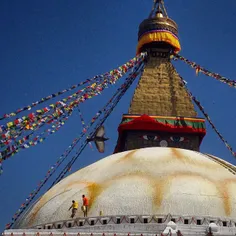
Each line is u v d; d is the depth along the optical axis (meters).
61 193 36.69
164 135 45.91
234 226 32.66
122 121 46.06
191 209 32.84
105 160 39.56
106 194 34.50
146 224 32.31
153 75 48.41
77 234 29.83
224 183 35.31
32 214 37.03
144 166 36.50
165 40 49.03
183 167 36.34
